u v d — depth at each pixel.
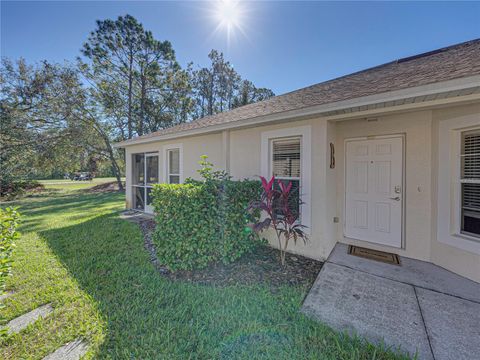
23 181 15.53
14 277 3.25
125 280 3.21
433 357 1.93
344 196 4.79
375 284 3.15
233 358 1.91
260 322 2.36
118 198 13.35
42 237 5.21
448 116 3.52
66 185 20.69
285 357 1.91
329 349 2.00
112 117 17.91
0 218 2.20
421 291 2.96
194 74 24.83
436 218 3.76
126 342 2.07
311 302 2.74
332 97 4.17
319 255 4.09
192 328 2.26
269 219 3.76
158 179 8.01
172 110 20.73
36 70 14.95
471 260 3.23
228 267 3.71
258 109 5.97
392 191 4.29
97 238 5.16
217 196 3.69
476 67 2.83
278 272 3.54
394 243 4.27
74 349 2.02
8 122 13.57
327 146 4.11
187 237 3.45
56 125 15.27
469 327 2.29
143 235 5.50
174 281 3.24
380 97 3.20
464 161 3.42
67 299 2.73
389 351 1.97
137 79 18.38
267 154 4.89
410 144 4.08
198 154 6.59
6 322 2.37
